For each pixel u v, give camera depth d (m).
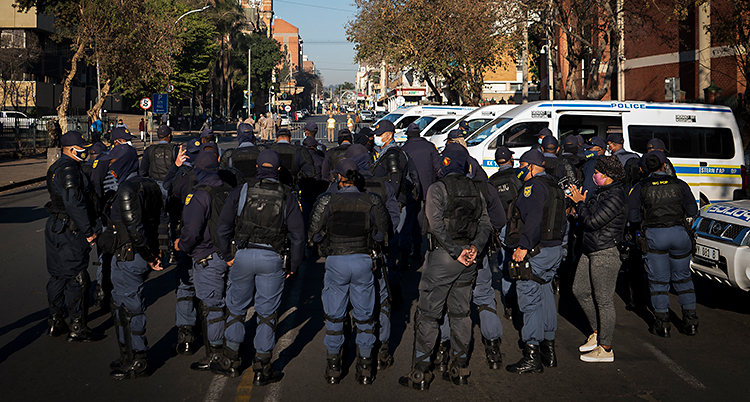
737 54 18.50
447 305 4.79
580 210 5.07
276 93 108.19
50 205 5.27
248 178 7.14
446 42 28.31
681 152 10.84
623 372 4.85
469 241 4.50
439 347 4.96
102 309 6.42
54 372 4.77
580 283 5.24
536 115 11.39
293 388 4.52
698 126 10.95
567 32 19.22
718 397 4.39
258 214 4.40
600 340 5.06
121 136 5.83
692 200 5.70
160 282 7.52
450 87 32.28
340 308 4.56
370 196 4.56
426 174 7.29
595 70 18.97
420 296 4.61
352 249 4.50
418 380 4.49
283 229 4.49
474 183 4.60
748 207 6.41
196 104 74.38
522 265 4.73
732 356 5.21
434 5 28.72
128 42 31.67
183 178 5.34
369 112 69.12
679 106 11.03
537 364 4.82
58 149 22.98
